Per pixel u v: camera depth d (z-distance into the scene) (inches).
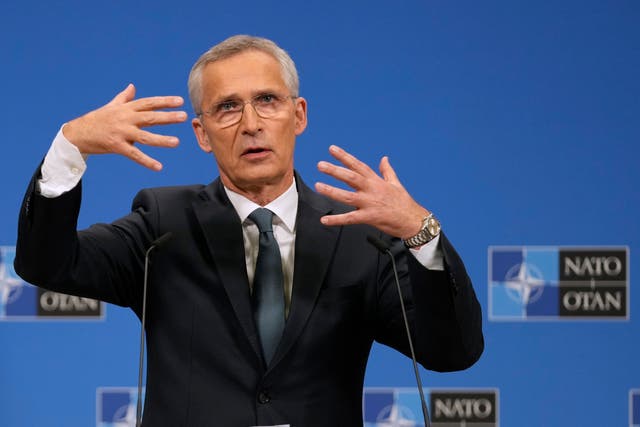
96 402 453.1
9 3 454.0
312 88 455.2
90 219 454.3
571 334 451.2
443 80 454.3
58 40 455.8
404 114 454.3
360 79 454.9
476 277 452.4
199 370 237.1
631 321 450.0
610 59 451.5
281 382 235.8
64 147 221.9
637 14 451.2
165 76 456.8
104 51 456.1
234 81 242.1
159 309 245.4
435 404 453.4
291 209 257.0
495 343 452.4
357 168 226.7
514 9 454.0
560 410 450.9
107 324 454.3
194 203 258.8
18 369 451.2
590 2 452.4
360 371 250.2
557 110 451.8
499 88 453.1
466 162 453.1
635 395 450.3
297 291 243.4
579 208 451.2
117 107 220.8
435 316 236.7
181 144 454.3
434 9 454.3
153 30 457.1
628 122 450.9
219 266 245.0
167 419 233.8
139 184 455.2
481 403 452.8
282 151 244.1
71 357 453.1
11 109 454.0
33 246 227.8
